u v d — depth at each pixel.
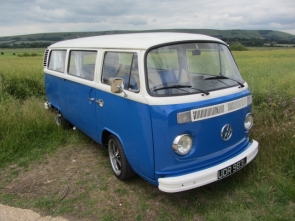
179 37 3.71
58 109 6.21
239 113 3.76
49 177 4.48
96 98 4.34
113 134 4.06
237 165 3.61
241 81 4.06
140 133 3.40
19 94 9.53
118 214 3.50
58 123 6.43
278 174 4.03
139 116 3.37
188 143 3.28
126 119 3.63
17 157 5.18
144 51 3.35
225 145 3.63
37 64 20.28
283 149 4.38
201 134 3.34
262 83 9.91
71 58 5.31
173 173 3.26
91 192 4.00
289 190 3.65
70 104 5.45
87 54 4.66
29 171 4.71
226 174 3.47
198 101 3.29
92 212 3.56
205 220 3.32
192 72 3.67
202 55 3.81
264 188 3.77
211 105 3.37
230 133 3.65
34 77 11.13
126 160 3.98
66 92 5.54
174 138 3.18
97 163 4.88
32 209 3.68
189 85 3.43
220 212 3.42
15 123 6.07
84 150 5.43
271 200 3.61
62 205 3.73
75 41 5.44
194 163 3.37
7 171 4.74
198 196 3.76
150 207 3.60
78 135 6.03
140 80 3.31
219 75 3.92
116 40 4.07
